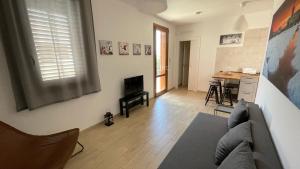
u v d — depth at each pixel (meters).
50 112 2.09
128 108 3.27
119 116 3.23
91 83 2.52
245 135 1.23
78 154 2.02
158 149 2.13
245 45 4.33
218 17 4.39
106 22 2.74
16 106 1.71
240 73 4.21
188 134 1.75
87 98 2.59
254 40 4.18
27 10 1.70
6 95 1.67
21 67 1.65
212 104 3.99
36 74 1.81
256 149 1.09
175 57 5.71
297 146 0.83
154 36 4.22
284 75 1.14
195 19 4.55
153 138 2.40
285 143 1.03
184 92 5.30
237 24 2.89
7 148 1.47
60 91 2.10
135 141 2.32
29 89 1.74
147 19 3.81
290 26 1.13
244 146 1.05
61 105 2.21
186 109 3.65
